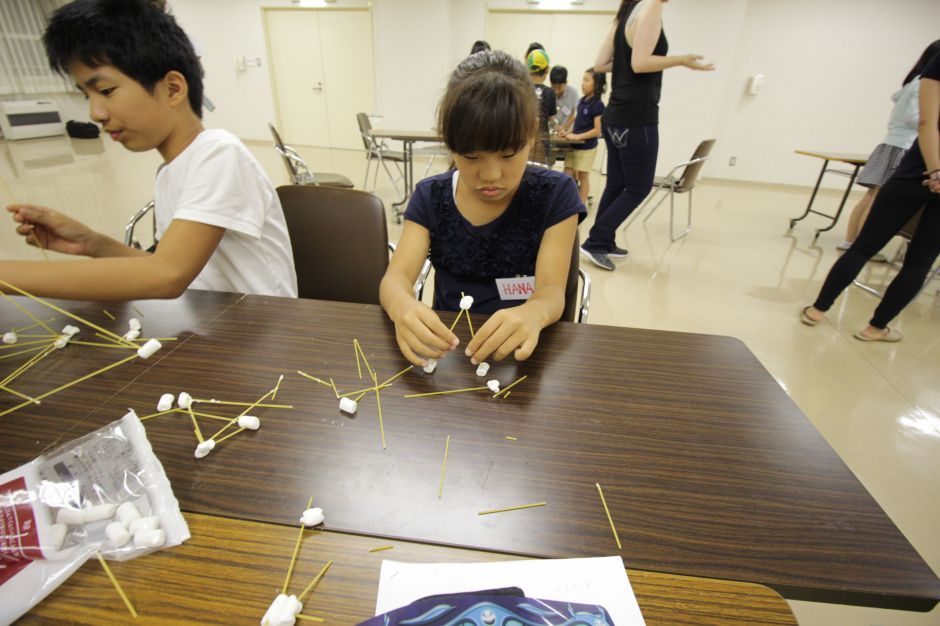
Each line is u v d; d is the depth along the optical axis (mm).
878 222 2006
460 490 478
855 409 1725
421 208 1059
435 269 1151
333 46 6484
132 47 793
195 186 899
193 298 869
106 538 414
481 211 1027
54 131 6781
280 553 408
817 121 5480
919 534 1234
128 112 841
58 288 715
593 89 3846
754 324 2346
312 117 7031
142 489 460
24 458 494
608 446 549
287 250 1187
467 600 369
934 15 4750
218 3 6449
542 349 757
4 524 415
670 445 554
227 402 597
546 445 546
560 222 992
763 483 503
